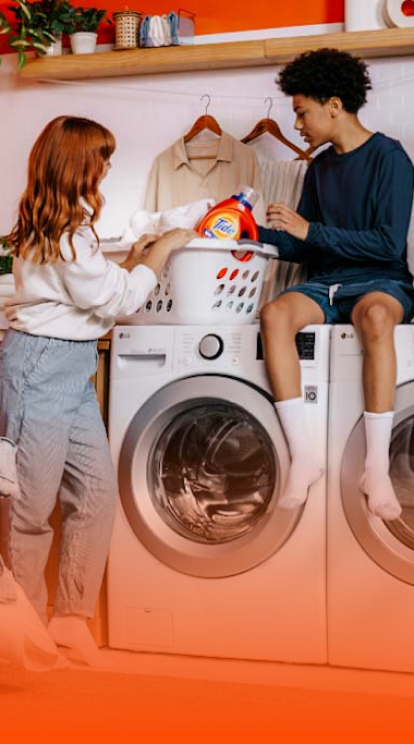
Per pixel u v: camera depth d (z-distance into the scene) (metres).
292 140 3.22
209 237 2.59
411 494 2.38
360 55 3.08
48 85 3.47
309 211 2.84
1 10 3.50
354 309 2.42
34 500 2.34
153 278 2.39
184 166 3.27
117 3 3.38
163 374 2.56
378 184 2.62
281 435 2.42
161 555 2.53
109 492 2.42
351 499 2.37
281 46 3.07
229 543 2.47
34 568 2.39
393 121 3.09
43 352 2.31
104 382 2.67
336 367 2.40
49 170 2.26
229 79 3.27
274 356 2.41
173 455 2.59
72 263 2.25
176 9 3.30
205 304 2.55
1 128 3.52
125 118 3.38
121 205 3.39
